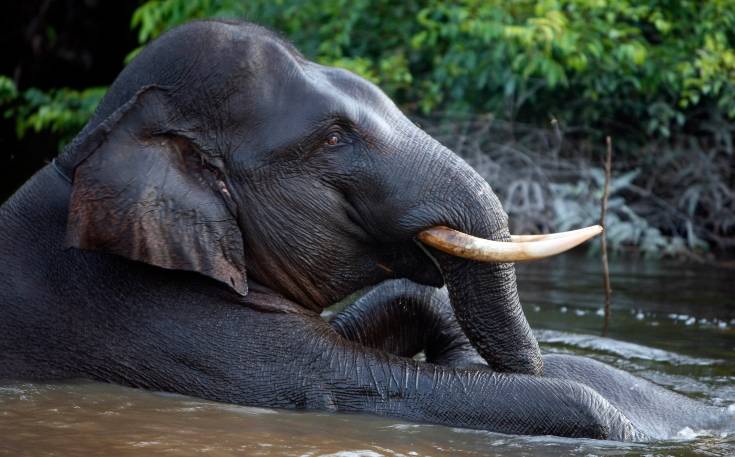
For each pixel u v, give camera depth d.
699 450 7.86
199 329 8.49
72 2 30.31
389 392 8.27
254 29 8.80
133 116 8.34
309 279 8.82
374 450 7.13
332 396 8.30
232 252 8.54
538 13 20.91
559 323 13.47
